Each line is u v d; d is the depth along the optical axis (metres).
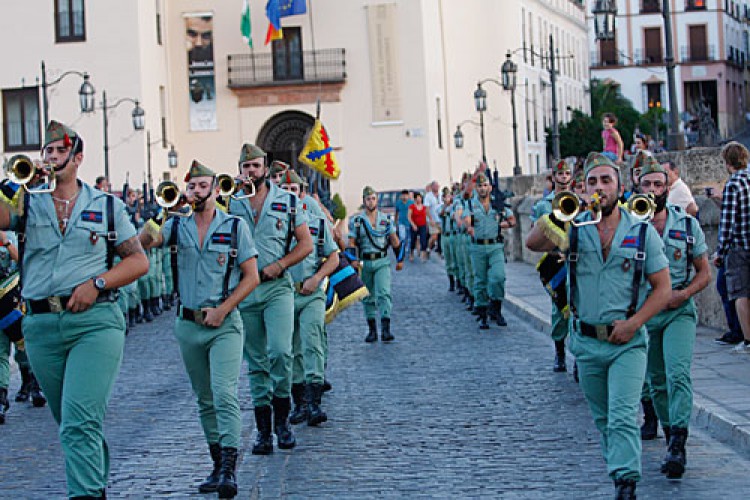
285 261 12.45
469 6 68.81
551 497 10.50
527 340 21.30
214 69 61.50
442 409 14.96
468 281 26.62
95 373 9.20
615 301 9.62
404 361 19.33
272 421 14.10
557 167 17.31
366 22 61.03
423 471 11.71
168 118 60.66
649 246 9.62
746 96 119.62
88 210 9.38
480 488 10.94
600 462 11.76
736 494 10.30
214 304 10.85
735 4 115.88
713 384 14.64
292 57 61.50
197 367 11.09
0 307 15.11
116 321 9.41
